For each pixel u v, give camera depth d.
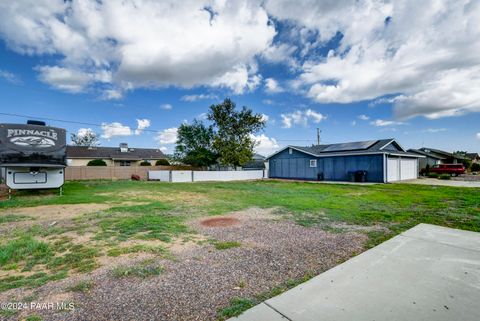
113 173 24.55
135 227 5.11
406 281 2.64
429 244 3.89
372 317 1.99
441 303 2.19
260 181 20.88
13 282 2.69
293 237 4.43
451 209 6.89
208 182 20.22
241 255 3.52
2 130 10.00
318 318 1.98
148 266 3.12
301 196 10.30
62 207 7.75
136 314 2.06
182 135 28.94
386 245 3.88
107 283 2.65
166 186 15.82
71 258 3.41
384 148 19.16
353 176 18.83
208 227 5.15
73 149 33.31
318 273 2.92
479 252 3.52
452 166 24.08
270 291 2.48
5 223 5.59
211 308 2.17
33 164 10.39
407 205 7.76
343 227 5.13
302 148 23.75
